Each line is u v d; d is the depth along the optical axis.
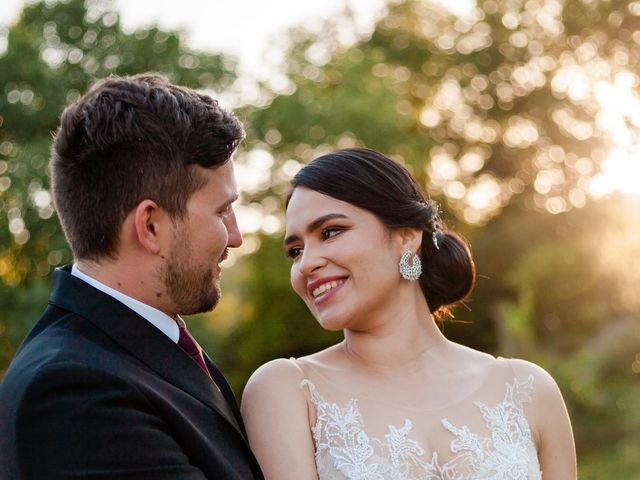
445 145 23.47
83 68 17.16
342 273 2.99
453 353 3.20
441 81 23.94
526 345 15.72
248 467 2.48
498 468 2.89
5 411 2.26
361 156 3.05
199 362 2.63
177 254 2.49
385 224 3.04
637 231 19.41
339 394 2.99
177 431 2.35
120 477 2.18
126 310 2.45
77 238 2.50
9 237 15.75
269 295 19.59
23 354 2.36
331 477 2.83
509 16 23.64
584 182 23.38
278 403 2.93
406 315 3.13
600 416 14.70
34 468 2.14
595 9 23.16
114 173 2.45
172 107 2.49
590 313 18.98
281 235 18.95
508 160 23.62
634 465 13.38
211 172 2.53
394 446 2.87
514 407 3.08
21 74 16.39
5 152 16.38
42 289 15.34
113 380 2.26
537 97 23.56
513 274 19.41
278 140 18.69
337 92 19.47
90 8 17.31
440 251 3.20
